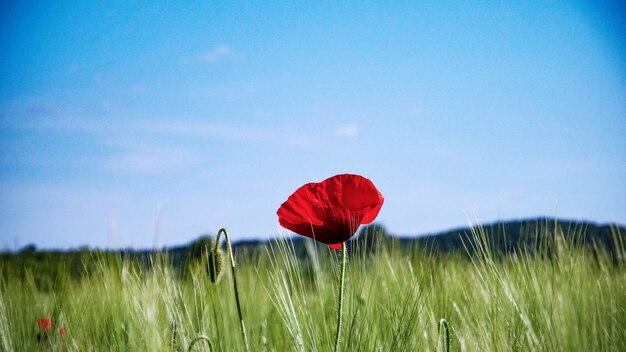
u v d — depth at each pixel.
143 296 0.85
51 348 0.85
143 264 0.87
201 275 0.78
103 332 0.87
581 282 0.86
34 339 0.90
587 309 0.82
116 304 0.88
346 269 0.74
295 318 0.69
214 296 0.81
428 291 0.84
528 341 0.78
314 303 0.80
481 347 0.79
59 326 0.86
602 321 0.81
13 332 0.88
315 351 0.70
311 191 0.58
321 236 0.59
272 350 0.85
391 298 0.84
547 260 0.86
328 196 0.58
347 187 0.58
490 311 0.81
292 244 0.70
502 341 0.77
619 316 0.83
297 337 0.68
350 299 0.74
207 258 0.64
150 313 0.83
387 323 0.80
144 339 0.82
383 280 0.89
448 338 0.67
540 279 0.84
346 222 0.58
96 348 0.84
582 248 0.90
